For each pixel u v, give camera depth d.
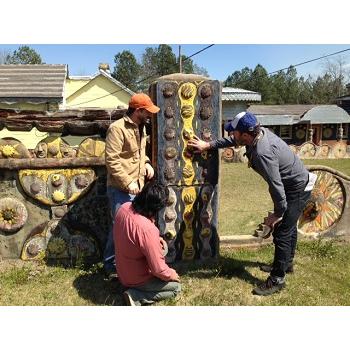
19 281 4.00
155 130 4.31
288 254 3.88
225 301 3.72
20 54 51.28
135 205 3.44
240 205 8.55
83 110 4.58
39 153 4.47
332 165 19.41
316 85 64.75
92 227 4.63
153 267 3.43
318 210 5.36
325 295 3.91
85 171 4.56
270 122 28.00
